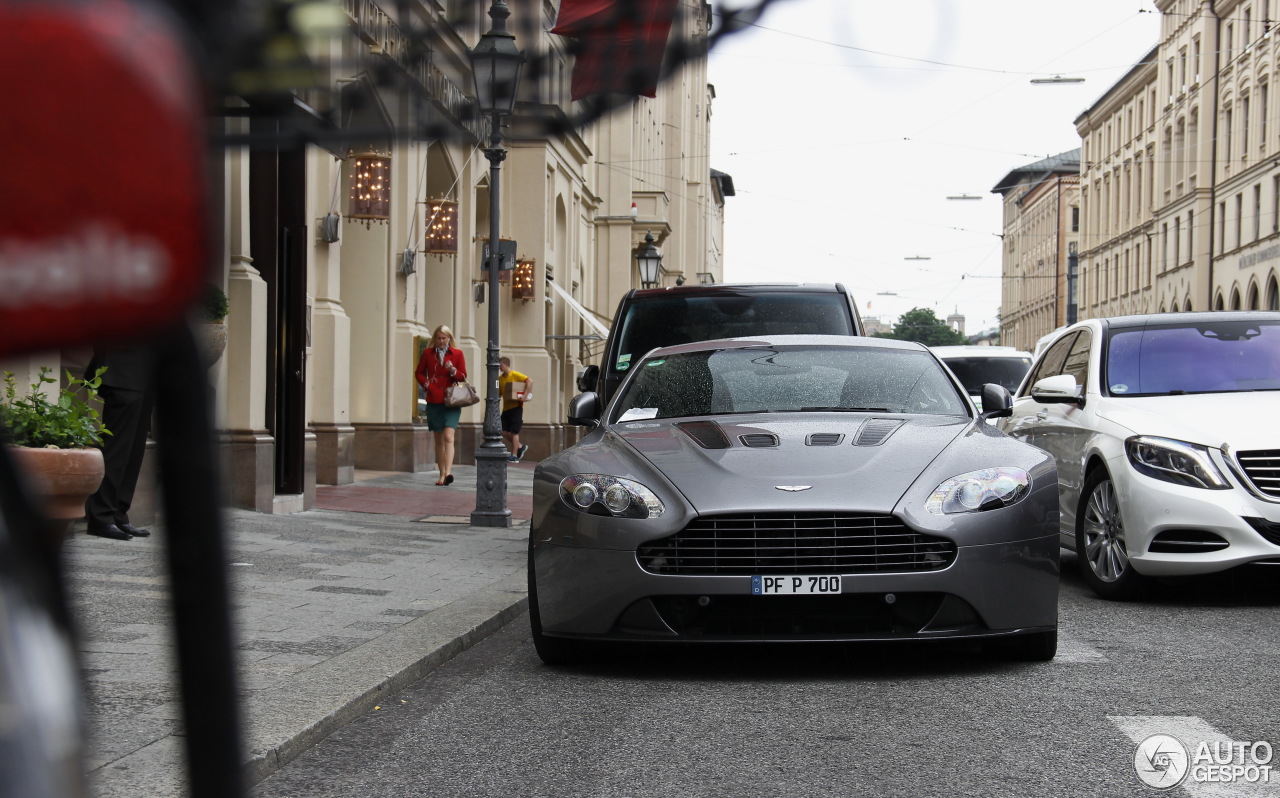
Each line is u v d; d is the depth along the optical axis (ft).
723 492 19.08
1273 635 22.30
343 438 56.80
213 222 1.70
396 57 2.68
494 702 17.37
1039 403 33.50
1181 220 229.25
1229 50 207.92
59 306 1.57
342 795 12.87
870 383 24.80
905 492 19.11
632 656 20.98
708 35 2.72
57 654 1.88
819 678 18.85
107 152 1.59
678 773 13.52
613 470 19.93
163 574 2.55
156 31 1.65
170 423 2.44
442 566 30.66
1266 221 191.42
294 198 43.34
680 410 24.32
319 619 22.47
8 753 1.79
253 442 40.86
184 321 1.69
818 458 20.08
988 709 16.51
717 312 38.06
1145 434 26.58
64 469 17.87
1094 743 14.60
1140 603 26.61
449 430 58.59
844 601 18.83
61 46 1.56
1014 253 396.57
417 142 2.87
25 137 1.55
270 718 15.06
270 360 42.29
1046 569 19.40
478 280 85.40
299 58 2.17
